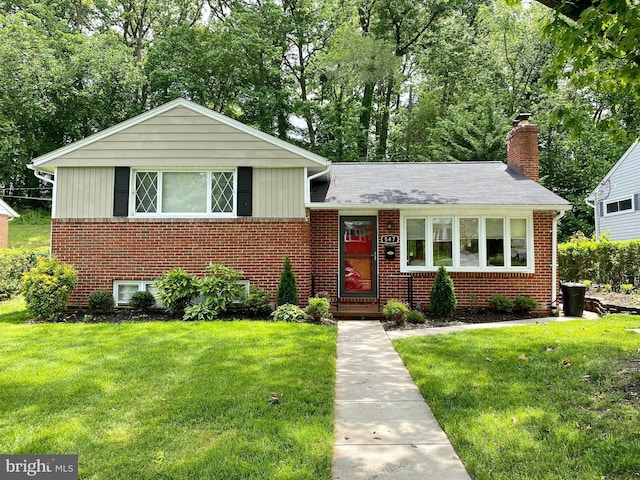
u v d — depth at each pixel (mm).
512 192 10859
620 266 12562
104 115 26359
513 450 3426
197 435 3703
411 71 31125
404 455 3486
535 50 25625
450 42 26453
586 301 11375
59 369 5488
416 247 10766
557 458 3289
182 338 7176
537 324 8570
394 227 10703
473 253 10578
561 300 11344
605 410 4125
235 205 10289
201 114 10273
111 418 4039
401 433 3906
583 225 23500
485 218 10547
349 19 28328
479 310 10352
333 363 5859
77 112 25516
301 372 5402
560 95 22469
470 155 23312
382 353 6680
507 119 23703
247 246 10242
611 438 3543
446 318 9625
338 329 8539
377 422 4148
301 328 8031
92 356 6098
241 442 3572
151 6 30891
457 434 3736
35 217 26125
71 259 10172
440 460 3400
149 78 26938
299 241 10227
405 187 11445
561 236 23875
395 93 30312
